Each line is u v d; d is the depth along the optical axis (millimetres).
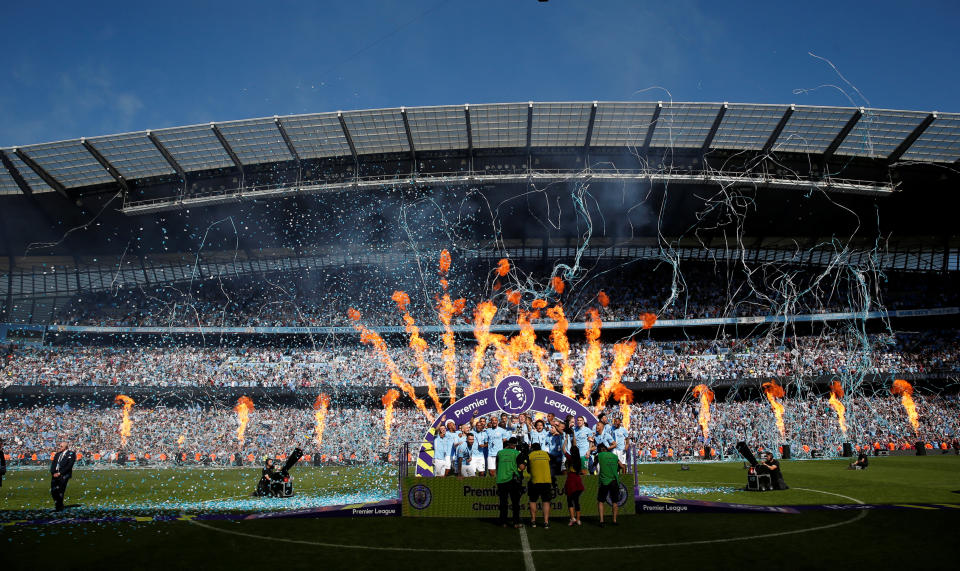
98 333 58938
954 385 50594
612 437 16406
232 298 62031
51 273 60312
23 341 57906
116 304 61625
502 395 19266
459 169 49281
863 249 60094
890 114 42688
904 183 48594
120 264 60594
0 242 55531
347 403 52500
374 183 48344
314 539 11875
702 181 47656
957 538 11211
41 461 43719
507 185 50062
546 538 11875
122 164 47094
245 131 45375
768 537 11617
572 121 45625
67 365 55250
